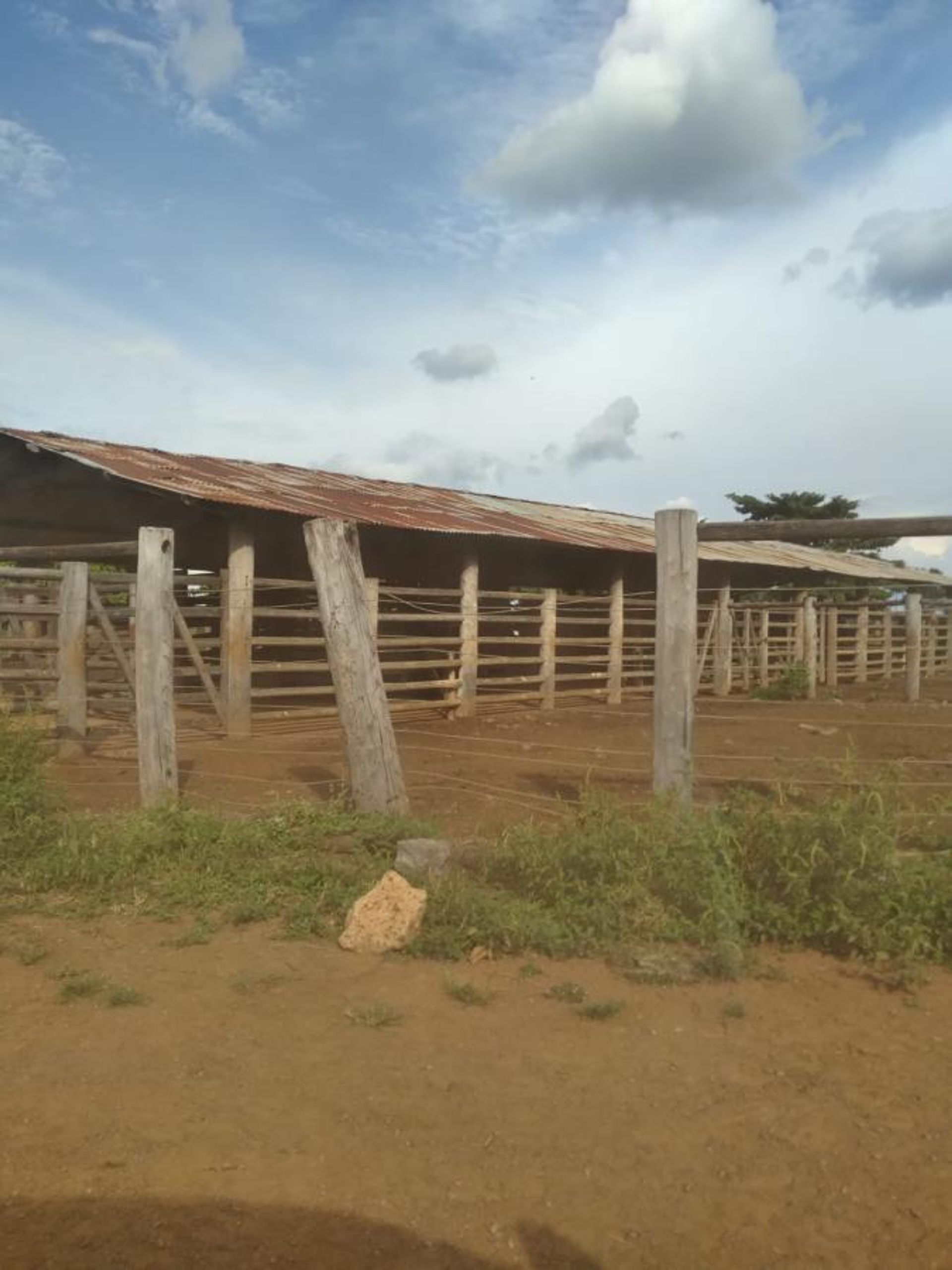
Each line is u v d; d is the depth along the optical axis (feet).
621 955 16.78
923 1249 9.66
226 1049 13.50
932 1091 12.57
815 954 17.06
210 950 17.16
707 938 16.98
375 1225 9.87
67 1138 11.28
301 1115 11.82
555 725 46.47
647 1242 9.71
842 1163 11.03
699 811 20.24
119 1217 9.93
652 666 65.51
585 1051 13.60
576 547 54.60
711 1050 13.66
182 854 21.09
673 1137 11.49
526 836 19.86
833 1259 9.52
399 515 47.21
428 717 49.75
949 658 91.25
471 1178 10.65
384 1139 11.36
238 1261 9.35
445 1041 13.83
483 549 56.34
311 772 31.65
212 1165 10.78
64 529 54.34
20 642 34.12
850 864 17.30
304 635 56.75
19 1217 9.93
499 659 50.98
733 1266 9.42
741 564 68.95
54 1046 13.58
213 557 55.57
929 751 37.52
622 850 18.45
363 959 16.76
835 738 41.16
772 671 67.92
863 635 77.56
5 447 46.21
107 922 18.53
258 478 50.52
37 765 24.22
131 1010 14.74
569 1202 10.28
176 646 45.57
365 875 19.93
